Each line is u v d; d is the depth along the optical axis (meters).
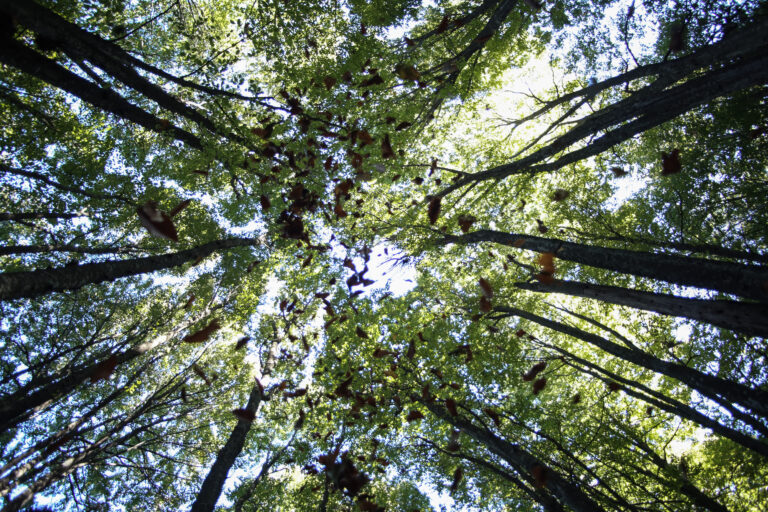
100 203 8.48
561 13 8.18
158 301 10.49
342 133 7.12
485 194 8.77
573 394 9.40
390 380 6.81
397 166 7.79
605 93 9.72
